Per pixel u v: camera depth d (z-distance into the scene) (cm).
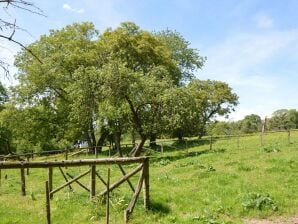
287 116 10144
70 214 1420
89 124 5397
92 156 4625
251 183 1928
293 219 1428
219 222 1354
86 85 3744
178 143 5934
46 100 5666
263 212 1477
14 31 731
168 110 3772
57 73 5388
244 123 9894
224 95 7481
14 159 3669
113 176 2608
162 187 1933
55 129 5866
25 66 5459
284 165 2384
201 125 6450
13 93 5575
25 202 1672
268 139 4697
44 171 3153
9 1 709
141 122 3856
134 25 5406
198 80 7494
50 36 5725
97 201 1465
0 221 1336
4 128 6844
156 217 1384
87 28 5784
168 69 5641
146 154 4297
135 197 1390
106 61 5216
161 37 6819
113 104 3769
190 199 1647
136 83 3691
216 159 2986
